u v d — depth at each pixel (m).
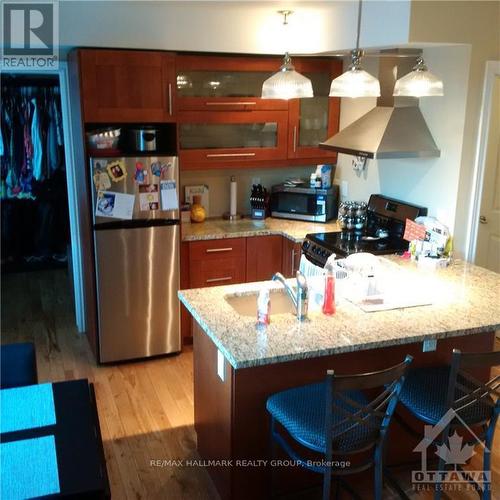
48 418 2.13
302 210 4.79
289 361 2.48
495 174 3.85
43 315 5.09
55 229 6.02
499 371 3.86
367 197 4.58
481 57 3.50
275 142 4.62
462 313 2.80
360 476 2.95
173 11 3.85
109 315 4.07
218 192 4.89
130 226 3.96
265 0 3.50
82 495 1.75
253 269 4.50
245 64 4.28
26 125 5.41
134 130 3.99
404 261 3.70
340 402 2.46
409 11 3.21
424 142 3.78
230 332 2.53
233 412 2.54
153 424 3.46
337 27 3.81
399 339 2.51
